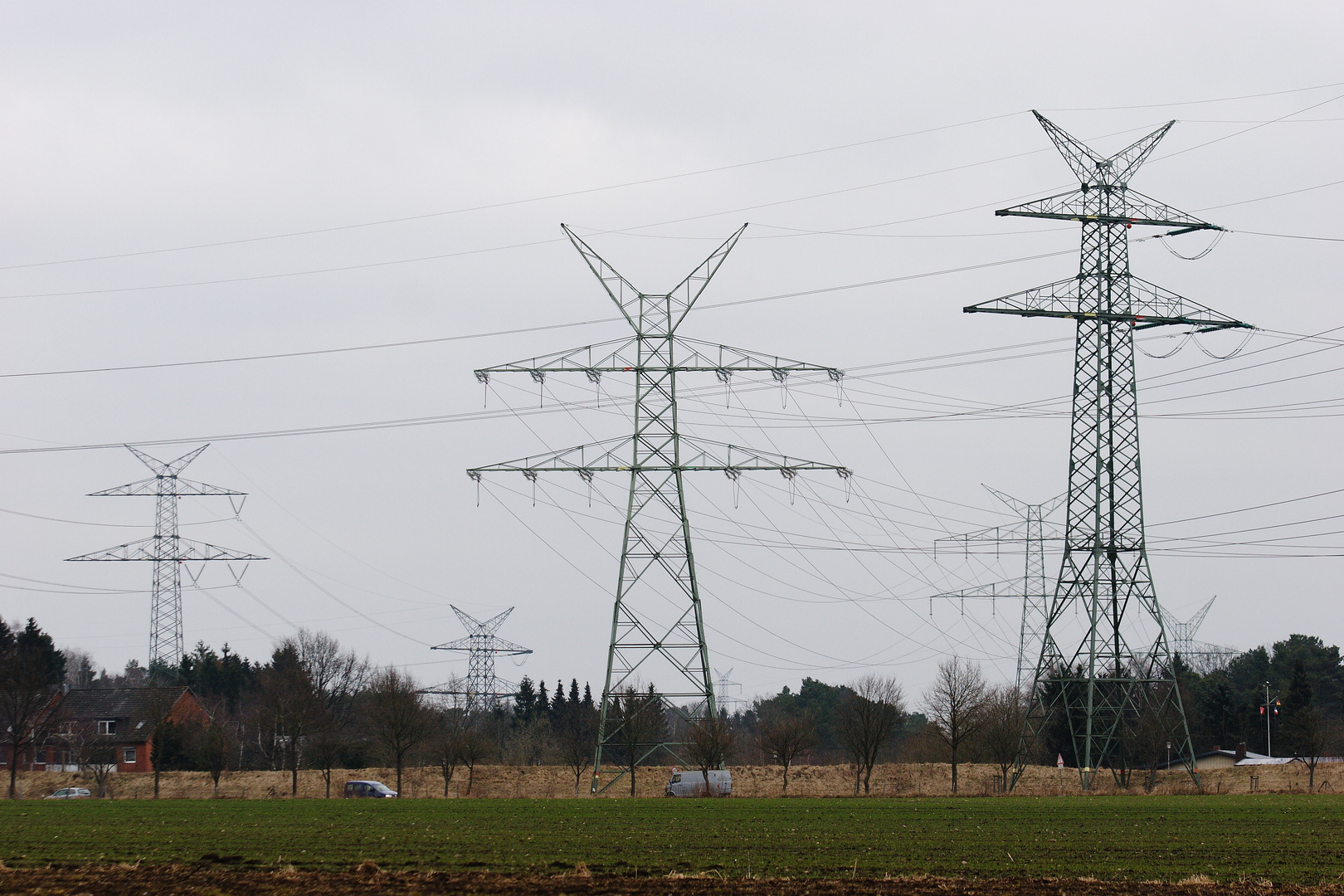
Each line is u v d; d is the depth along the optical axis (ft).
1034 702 379.14
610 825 218.79
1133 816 234.58
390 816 244.63
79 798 362.94
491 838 193.26
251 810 266.98
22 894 134.72
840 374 331.16
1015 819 229.86
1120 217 341.21
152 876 148.25
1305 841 185.78
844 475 329.72
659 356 331.98
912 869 155.84
